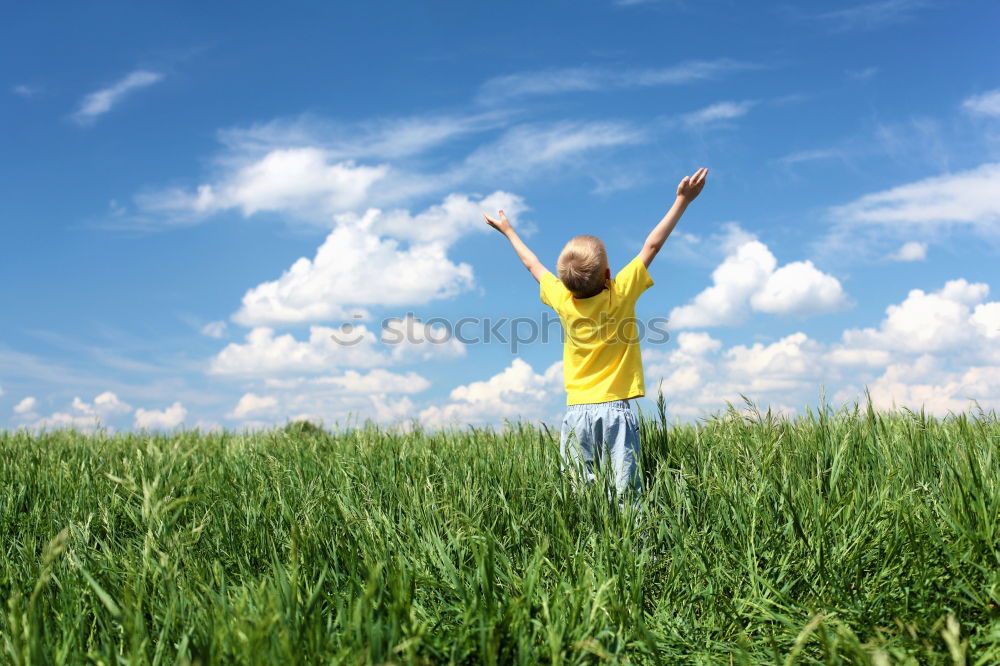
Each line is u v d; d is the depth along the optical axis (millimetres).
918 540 2361
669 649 2125
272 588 1984
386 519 2719
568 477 3080
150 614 2102
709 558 2580
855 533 2506
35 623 1742
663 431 3555
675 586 2477
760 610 2256
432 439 4992
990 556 2205
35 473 4051
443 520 2779
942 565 2264
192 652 1721
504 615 1852
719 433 3631
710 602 2371
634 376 3705
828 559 2416
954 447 3160
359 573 2273
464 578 2240
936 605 2092
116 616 1902
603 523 2742
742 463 3205
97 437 5949
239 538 2828
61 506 3553
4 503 3643
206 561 2539
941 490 2773
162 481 3506
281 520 2934
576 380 3738
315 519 2861
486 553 2041
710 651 2152
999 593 2061
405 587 1981
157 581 2207
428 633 1944
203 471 3965
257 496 3369
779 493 2834
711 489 2844
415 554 2447
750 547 2504
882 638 2004
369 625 1726
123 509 3375
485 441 4559
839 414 3695
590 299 3750
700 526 2764
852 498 2695
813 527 2559
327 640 1790
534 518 2928
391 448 4383
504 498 2969
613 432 3561
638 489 3301
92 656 1754
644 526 2742
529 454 3730
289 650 1659
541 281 4113
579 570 2283
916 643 1945
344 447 4699
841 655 1905
